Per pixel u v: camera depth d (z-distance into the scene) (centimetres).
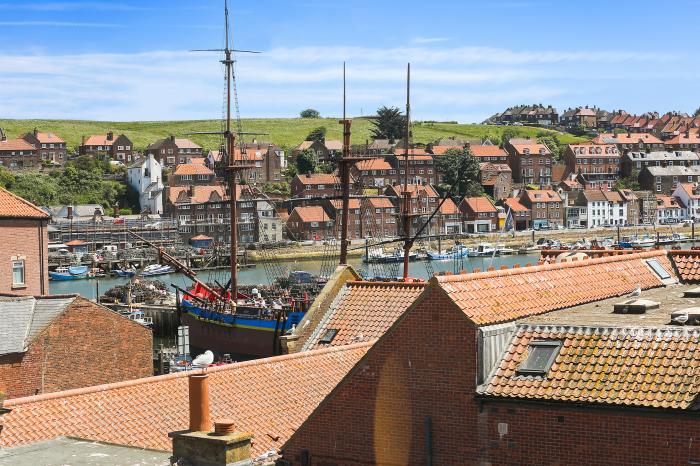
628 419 3344
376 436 3828
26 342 6775
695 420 3234
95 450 3173
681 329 3506
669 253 5269
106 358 7212
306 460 3959
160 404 4594
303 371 5122
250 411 4719
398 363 3781
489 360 3641
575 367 3528
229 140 15312
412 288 6019
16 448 3222
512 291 4034
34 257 10931
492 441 3581
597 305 4319
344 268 6328
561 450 3450
